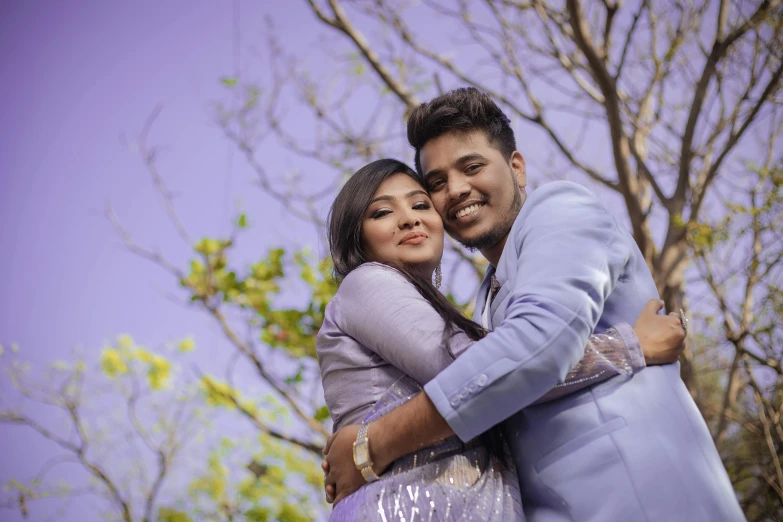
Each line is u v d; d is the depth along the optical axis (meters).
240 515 9.10
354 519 2.30
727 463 5.22
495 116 2.94
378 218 2.78
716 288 5.40
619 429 2.28
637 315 2.51
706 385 6.12
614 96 6.02
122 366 10.38
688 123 6.18
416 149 2.99
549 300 2.25
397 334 2.43
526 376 2.20
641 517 2.19
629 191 6.15
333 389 2.58
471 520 2.27
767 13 6.04
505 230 2.87
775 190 5.24
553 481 2.30
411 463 2.34
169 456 9.93
